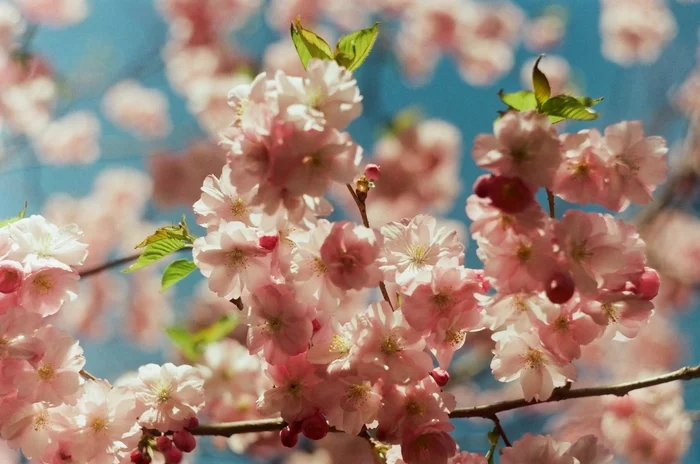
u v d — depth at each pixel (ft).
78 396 4.26
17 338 4.19
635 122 4.12
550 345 4.14
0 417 4.23
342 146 4.05
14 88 8.12
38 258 4.26
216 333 5.01
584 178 4.11
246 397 5.11
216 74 8.63
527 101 4.18
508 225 4.07
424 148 7.59
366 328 4.16
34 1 8.75
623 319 4.19
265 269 4.20
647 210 8.43
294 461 6.97
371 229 4.13
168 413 4.30
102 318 8.35
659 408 5.23
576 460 4.26
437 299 4.18
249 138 4.07
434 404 4.18
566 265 4.07
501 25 8.82
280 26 8.79
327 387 4.18
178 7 8.75
